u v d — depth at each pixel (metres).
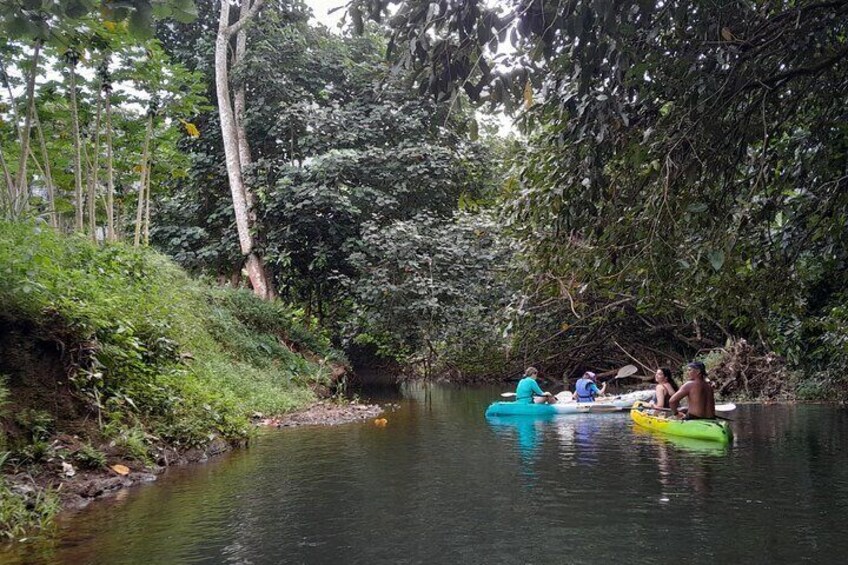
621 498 5.81
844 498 5.74
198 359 10.62
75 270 8.16
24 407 6.07
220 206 19.23
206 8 19.88
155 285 10.90
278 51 18.38
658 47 4.73
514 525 5.04
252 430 9.38
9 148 11.45
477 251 16.06
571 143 5.02
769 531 4.84
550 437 9.54
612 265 5.62
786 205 6.11
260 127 18.83
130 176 13.85
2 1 3.48
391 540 4.71
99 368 6.99
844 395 13.77
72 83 9.95
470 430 10.27
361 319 18.03
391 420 11.70
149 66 11.56
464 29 4.26
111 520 5.18
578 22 3.84
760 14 5.01
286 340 16.69
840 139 5.84
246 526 5.04
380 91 5.23
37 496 5.25
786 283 6.51
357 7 4.31
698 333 17.33
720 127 5.00
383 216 17.98
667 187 4.71
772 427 10.26
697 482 6.40
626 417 12.12
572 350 19.28
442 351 21.28
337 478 6.67
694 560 4.28
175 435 7.63
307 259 19.08
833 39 5.11
